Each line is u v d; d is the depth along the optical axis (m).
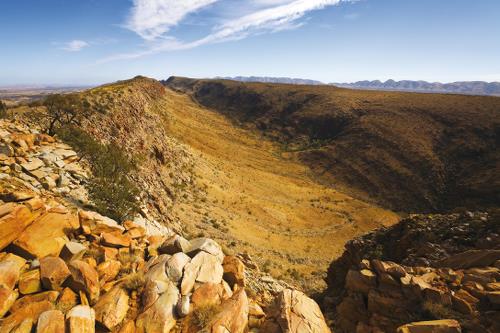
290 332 7.32
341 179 93.88
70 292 6.99
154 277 8.12
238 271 9.91
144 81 112.19
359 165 97.81
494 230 14.65
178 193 39.56
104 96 42.22
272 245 37.69
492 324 8.46
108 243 9.38
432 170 87.38
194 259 9.21
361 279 11.64
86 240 9.34
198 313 7.35
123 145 35.41
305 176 93.06
